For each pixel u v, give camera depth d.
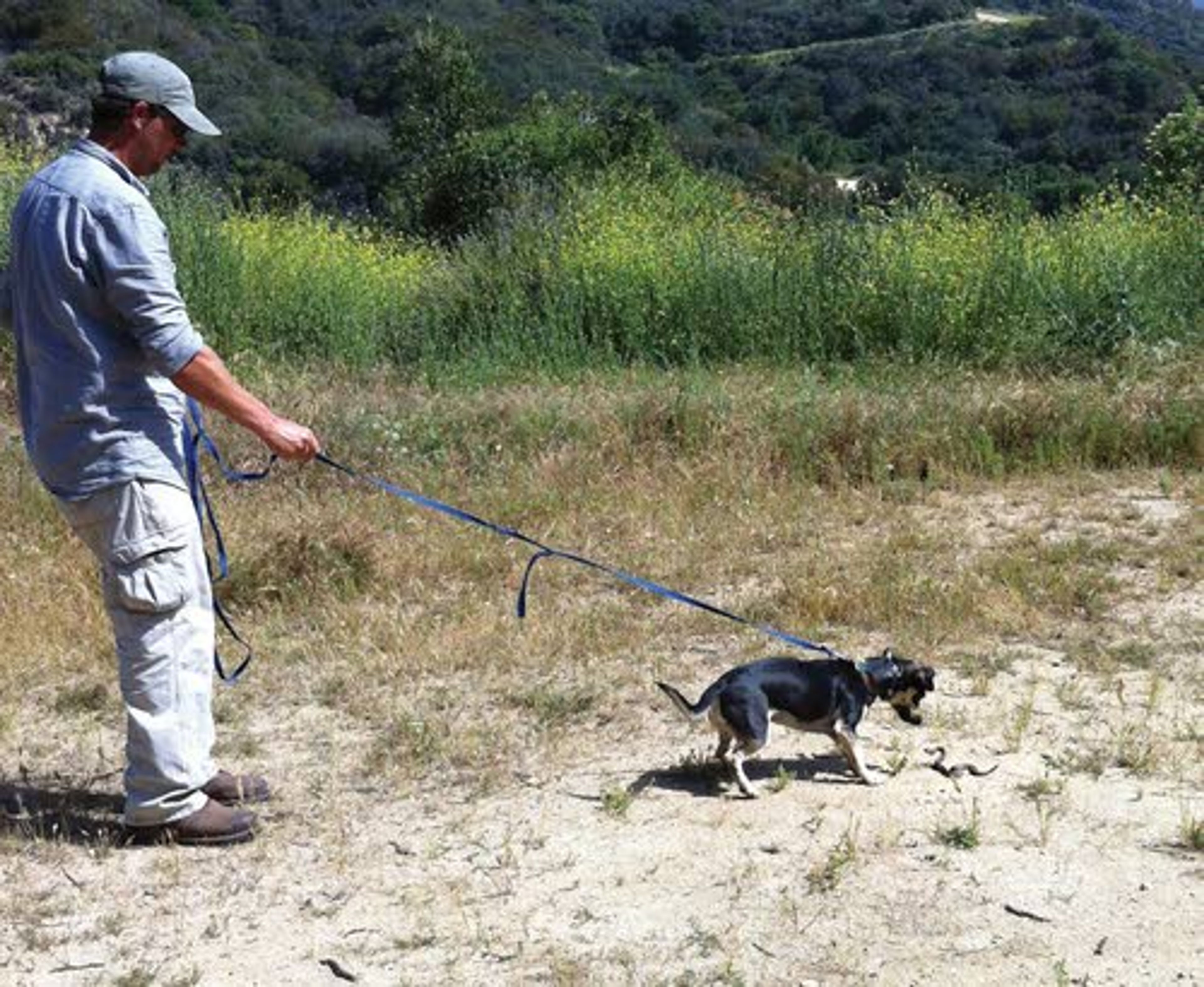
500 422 10.28
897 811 4.98
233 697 6.22
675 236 14.17
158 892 4.58
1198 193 14.77
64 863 4.77
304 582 7.48
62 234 4.58
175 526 4.74
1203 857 4.62
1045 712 5.83
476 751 5.59
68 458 4.66
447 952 4.20
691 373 11.63
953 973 4.03
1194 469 9.62
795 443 9.62
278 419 4.80
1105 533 8.30
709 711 5.12
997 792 5.11
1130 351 11.59
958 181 15.05
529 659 6.53
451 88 31.94
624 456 9.73
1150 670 6.29
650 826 4.92
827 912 4.34
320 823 5.04
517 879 4.60
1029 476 9.53
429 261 16.22
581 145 23.23
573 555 7.28
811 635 6.75
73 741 5.89
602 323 13.39
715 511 8.70
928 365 11.88
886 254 13.08
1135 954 4.10
